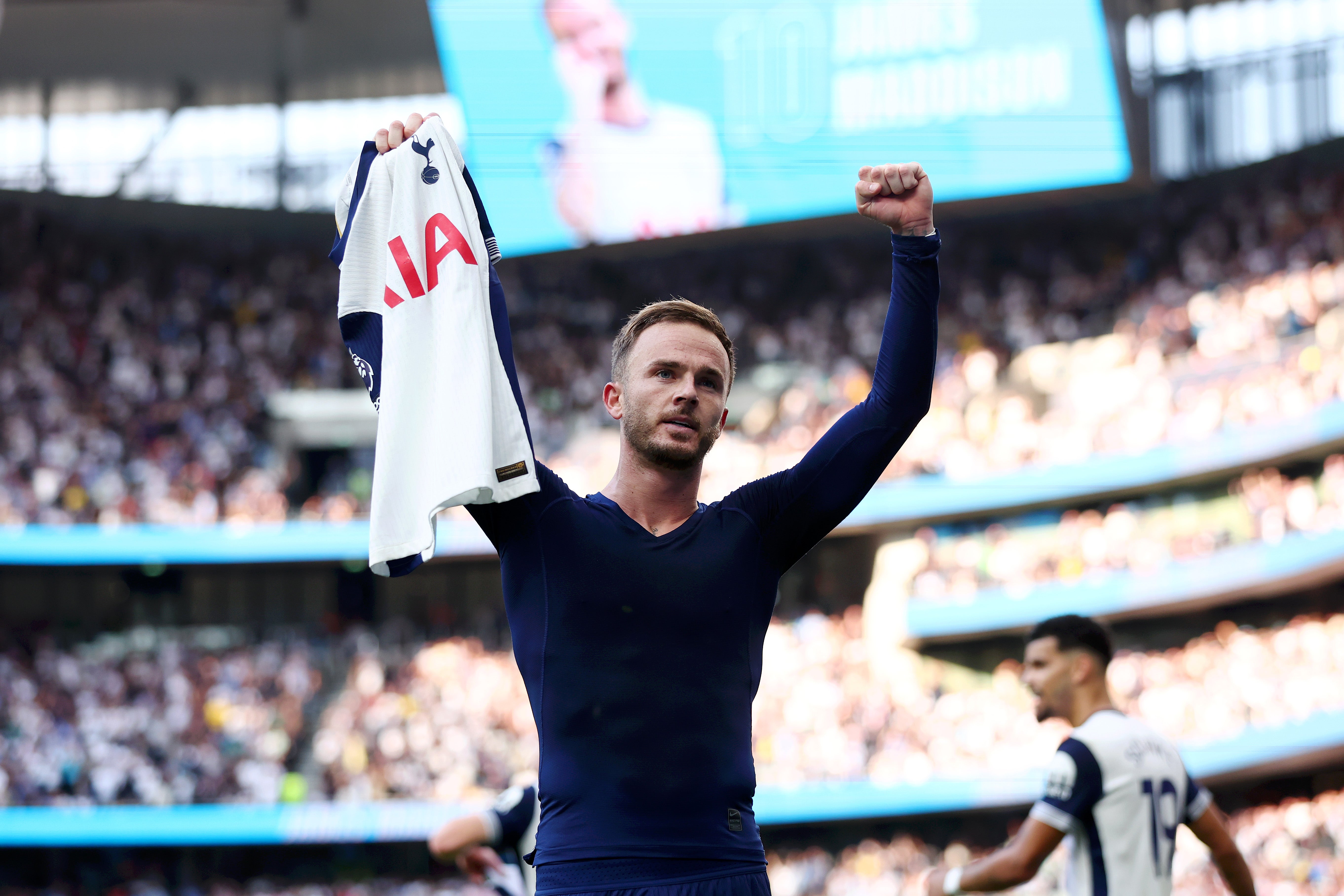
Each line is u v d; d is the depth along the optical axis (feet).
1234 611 68.33
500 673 71.26
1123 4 70.54
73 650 72.90
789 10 74.02
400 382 7.90
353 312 8.29
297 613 76.13
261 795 65.26
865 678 69.31
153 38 75.77
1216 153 76.23
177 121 81.92
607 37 74.43
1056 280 79.51
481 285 8.09
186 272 82.74
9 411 72.95
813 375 79.36
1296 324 67.56
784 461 74.02
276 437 78.18
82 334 78.18
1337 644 60.75
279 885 67.62
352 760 67.15
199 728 67.36
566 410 79.71
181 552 71.05
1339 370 62.08
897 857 64.44
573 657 7.34
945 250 81.87
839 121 73.51
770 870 64.69
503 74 74.23
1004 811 66.90
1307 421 62.39
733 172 74.18
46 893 66.23
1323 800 60.95
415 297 8.09
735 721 7.42
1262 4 75.25
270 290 82.99
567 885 6.93
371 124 82.23
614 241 74.49
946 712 66.33
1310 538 61.00
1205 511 67.05
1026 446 70.33
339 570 76.38
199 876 68.03
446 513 72.33
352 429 79.10
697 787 7.12
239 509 72.95
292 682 70.69
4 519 69.00
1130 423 68.69
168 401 76.95
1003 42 71.82
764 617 7.89
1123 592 65.82
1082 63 70.79
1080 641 13.19
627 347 8.11
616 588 7.43
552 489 7.82
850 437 8.09
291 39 76.59
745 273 84.17
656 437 7.70
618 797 7.06
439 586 76.95
